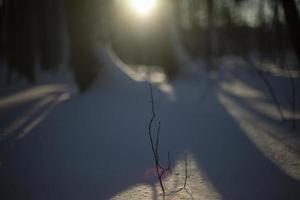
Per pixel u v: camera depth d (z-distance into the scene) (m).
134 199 1.91
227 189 1.98
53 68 15.84
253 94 6.07
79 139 3.21
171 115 4.14
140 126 3.61
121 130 3.46
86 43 6.09
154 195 1.95
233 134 3.21
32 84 10.74
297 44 4.68
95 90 6.01
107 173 2.34
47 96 6.85
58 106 5.12
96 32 6.36
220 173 2.24
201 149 2.78
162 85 7.58
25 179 2.29
